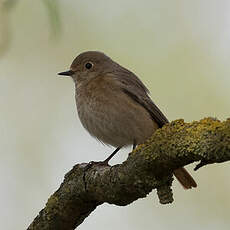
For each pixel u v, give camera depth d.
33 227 8.18
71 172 7.99
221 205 12.59
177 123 6.32
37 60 13.66
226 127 5.75
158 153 6.33
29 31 13.50
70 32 13.50
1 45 9.12
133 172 6.67
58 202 7.95
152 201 12.59
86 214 8.00
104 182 7.25
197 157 5.97
